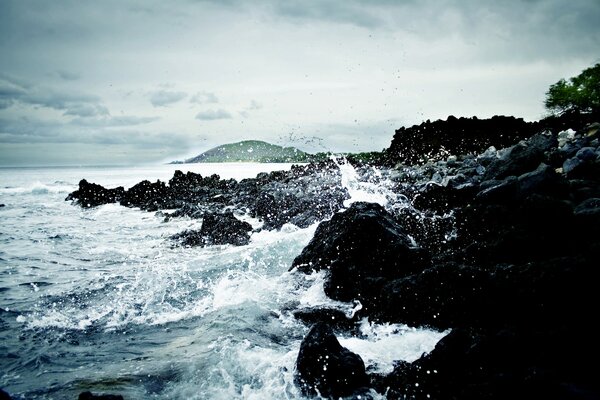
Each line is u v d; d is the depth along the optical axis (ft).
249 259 37.24
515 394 12.63
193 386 16.19
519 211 22.82
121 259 41.19
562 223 21.07
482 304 18.35
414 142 97.86
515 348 14.11
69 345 20.84
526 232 21.35
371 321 21.26
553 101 95.14
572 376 13.06
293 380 16.14
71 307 26.86
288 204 60.49
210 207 78.07
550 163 37.63
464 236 27.45
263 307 24.98
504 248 21.47
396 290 20.80
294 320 22.97
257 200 70.44
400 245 24.38
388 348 18.30
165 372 17.38
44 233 58.65
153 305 26.84
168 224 66.74
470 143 87.81
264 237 47.93
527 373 13.04
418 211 36.45
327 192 55.77
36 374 17.74
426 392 14.12
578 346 13.47
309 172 95.04
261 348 19.30
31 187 153.38
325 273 27.12
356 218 26.30
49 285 32.09
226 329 21.76
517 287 17.30
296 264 29.89
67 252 45.16
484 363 14.16
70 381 16.88
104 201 102.58
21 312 25.96
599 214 20.40
